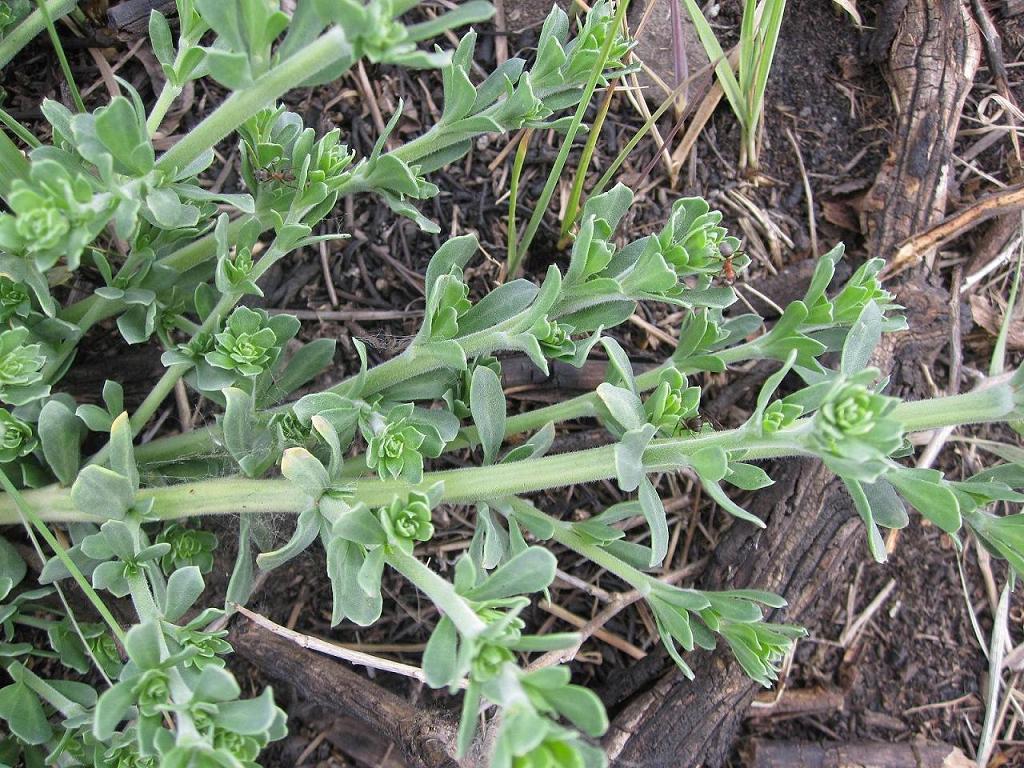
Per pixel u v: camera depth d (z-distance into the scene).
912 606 0.25
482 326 0.19
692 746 0.21
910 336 0.24
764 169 0.27
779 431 0.15
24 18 0.20
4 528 0.21
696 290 0.19
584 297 0.18
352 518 0.15
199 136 0.15
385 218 0.25
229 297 0.18
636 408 0.17
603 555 0.19
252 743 0.15
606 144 0.26
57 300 0.22
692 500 0.25
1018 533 0.17
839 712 0.24
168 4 0.23
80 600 0.20
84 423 0.20
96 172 0.17
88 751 0.18
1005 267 0.27
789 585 0.22
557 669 0.12
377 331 0.25
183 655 0.14
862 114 0.27
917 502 0.16
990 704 0.24
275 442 0.19
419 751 0.20
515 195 0.23
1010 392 0.15
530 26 0.26
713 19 0.27
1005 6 0.28
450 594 0.14
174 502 0.17
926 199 0.25
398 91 0.26
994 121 0.27
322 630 0.23
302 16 0.14
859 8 0.27
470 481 0.17
